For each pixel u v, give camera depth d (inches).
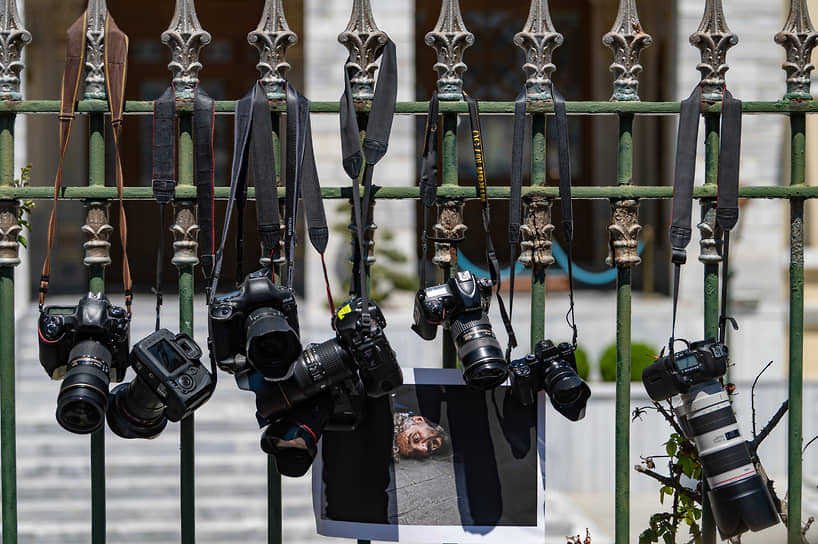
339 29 466.0
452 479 117.3
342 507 118.2
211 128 110.3
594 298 549.3
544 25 113.3
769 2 494.3
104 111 110.5
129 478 375.9
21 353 425.1
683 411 116.6
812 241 517.3
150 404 109.5
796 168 116.9
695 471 130.0
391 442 117.4
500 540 117.0
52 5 580.7
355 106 112.7
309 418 109.2
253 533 353.7
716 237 117.3
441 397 117.6
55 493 368.2
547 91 114.0
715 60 114.7
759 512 112.0
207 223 111.0
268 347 107.5
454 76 113.4
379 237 468.8
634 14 114.0
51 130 598.5
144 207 640.4
